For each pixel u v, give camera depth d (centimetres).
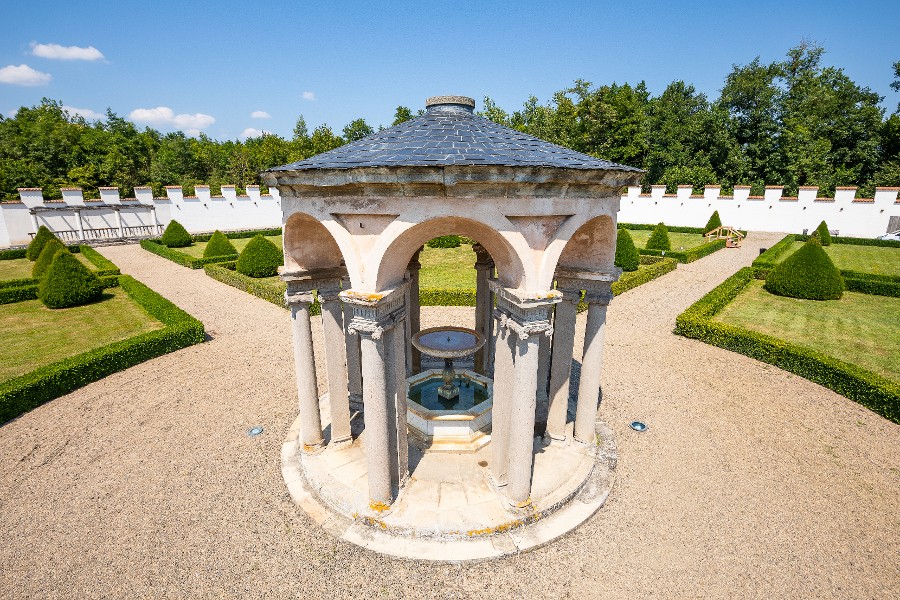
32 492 933
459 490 888
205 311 2123
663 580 732
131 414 1233
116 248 4138
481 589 718
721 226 4400
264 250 2786
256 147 11025
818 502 898
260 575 741
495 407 841
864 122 6241
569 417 1174
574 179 662
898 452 1046
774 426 1159
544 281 711
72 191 4412
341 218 711
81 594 712
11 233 4144
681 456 1045
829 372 1338
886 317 1969
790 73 7569
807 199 4531
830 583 726
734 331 1622
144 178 7944
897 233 3931
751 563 762
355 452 1009
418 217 649
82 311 2123
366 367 745
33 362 1554
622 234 2814
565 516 849
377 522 816
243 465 1020
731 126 6588
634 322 1959
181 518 863
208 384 1405
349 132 9462
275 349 1677
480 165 587
